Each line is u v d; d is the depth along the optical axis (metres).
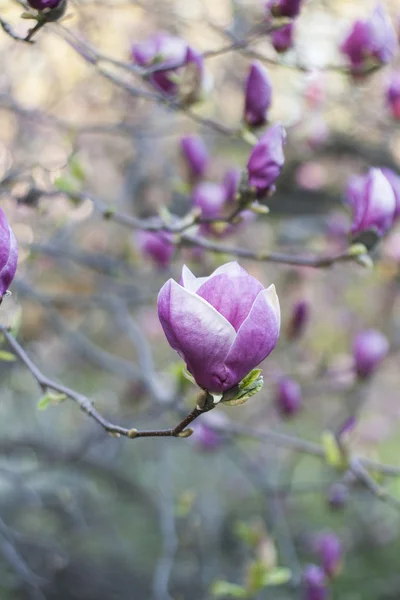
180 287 1.39
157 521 3.60
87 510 3.57
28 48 2.53
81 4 1.99
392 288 3.51
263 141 1.66
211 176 2.89
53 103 2.56
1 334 1.61
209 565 3.02
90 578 3.31
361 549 3.86
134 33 2.62
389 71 2.33
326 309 3.80
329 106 2.45
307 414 3.53
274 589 3.06
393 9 2.36
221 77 2.96
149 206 2.70
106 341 3.20
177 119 2.86
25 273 2.31
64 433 3.43
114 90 2.74
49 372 3.01
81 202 1.89
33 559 3.11
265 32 1.79
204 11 2.35
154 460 3.54
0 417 3.41
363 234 1.73
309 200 3.17
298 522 3.77
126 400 2.52
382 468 1.99
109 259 2.29
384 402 3.82
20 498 3.00
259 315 1.39
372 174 1.74
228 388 1.40
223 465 3.87
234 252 1.78
